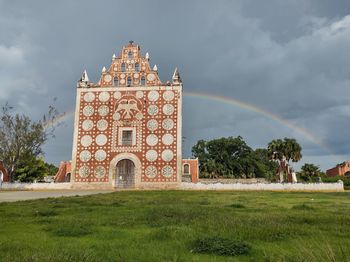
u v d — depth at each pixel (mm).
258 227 12594
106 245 10062
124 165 66188
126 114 67062
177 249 9625
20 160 68000
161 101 67250
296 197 36625
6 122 67312
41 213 18125
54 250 9117
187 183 63062
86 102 68188
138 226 13820
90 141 66438
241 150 116875
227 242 9820
